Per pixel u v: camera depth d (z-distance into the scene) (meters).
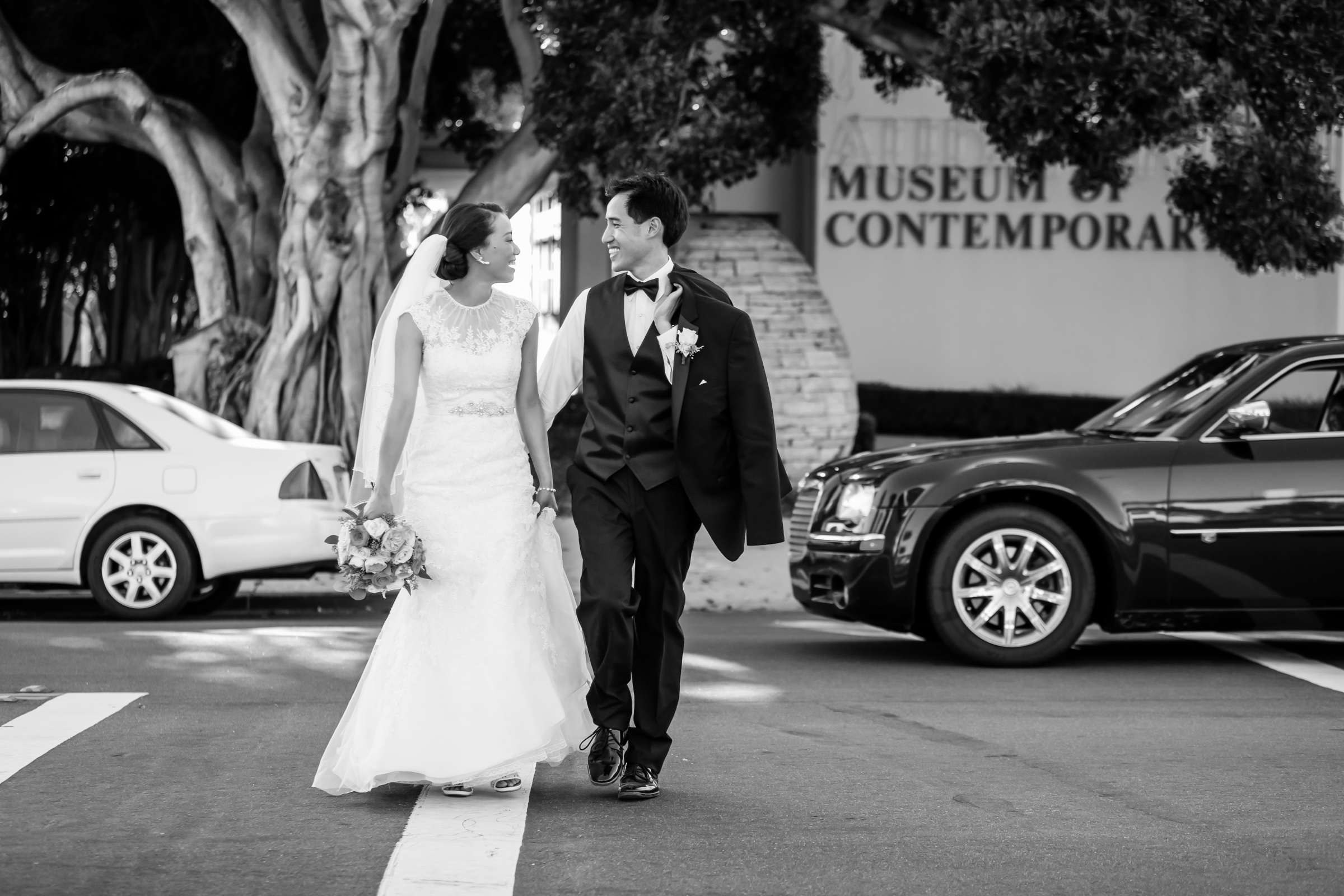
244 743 7.28
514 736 6.05
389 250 19.78
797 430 20.73
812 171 28.03
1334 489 9.66
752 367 6.15
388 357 6.50
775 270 21.33
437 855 5.43
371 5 16.09
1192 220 17.81
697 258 21.25
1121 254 27.44
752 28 16.78
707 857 5.48
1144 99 14.84
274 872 5.22
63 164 24.44
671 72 15.46
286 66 17.16
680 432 6.11
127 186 24.66
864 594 9.77
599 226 28.72
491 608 6.15
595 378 6.25
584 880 5.18
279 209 18.98
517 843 5.61
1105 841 5.74
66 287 30.42
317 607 13.45
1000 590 9.72
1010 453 9.83
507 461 6.31
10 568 12.09
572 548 15.27
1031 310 27.53
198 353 18.17
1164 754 7.26
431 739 6.02
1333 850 5.65
